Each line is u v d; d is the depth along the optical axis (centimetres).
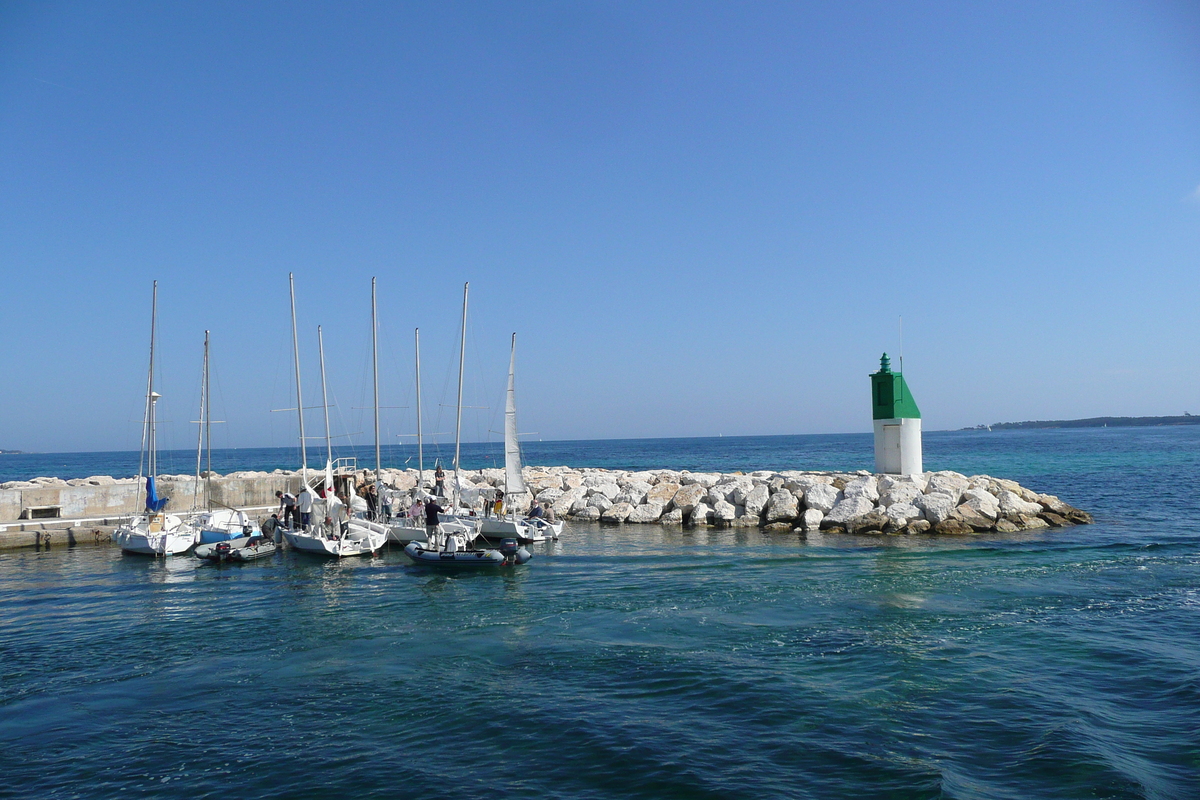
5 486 5078
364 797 961
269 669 1482
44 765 1069
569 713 1223
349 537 2838
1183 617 1730
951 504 3244
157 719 1232
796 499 3509
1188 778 967
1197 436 16388
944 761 1028
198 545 2816
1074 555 2553
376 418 3459
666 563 2541
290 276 3472
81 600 2128
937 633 1634
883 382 3716
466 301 3519
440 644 1630
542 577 2350
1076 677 1346
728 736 1123
